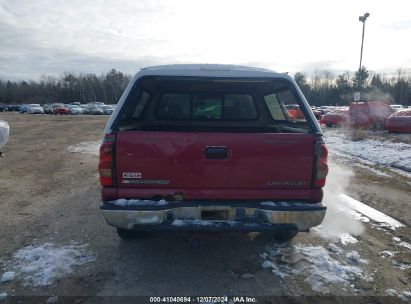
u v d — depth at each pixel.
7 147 12.92
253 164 3.17
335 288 3.24
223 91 4.71
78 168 8.73
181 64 3.85
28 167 8.91
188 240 4.20
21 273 3.45
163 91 4.64
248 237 4.30
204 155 3.14
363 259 3.81
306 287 3.24
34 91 108.88
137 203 3.10
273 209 3.12
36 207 5.55
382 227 4.76
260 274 3.46
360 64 23.70
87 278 3.37
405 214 5.29
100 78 110.38
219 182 3.18
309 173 3.22
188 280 3.33
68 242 4.19
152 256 3.82
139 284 3.27
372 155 10.72
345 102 83.12
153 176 3.14
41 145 13.54
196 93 4.68
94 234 4.43
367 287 3.27
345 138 15.51
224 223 3.13
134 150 3.11
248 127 4.81
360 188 6.80
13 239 4.28
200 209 3.14
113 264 3.64
